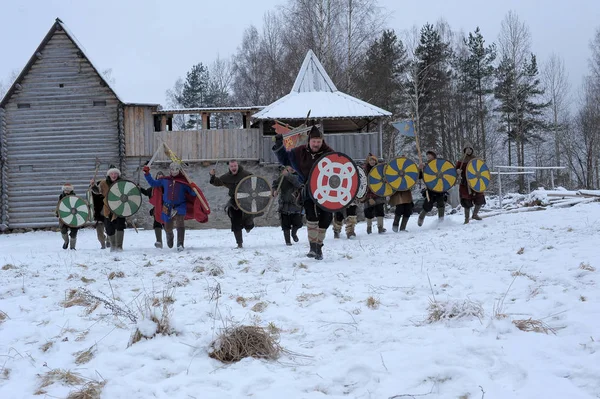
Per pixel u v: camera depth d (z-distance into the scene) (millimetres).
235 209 11422
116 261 9656
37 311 5832
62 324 5238
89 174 26797
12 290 6863
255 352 4109
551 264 6785
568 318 4441
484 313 4766
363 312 5172
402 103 42031
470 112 46438
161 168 26406
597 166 45562
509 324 4281
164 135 26375
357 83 37531
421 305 5273
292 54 37969
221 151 26000
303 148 8438
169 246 11711
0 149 26797
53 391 3650
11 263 9727
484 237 10078
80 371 3979
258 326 4441
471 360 3715
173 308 5480
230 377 3736
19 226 26719
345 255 8906
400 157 13336
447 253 8523
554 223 11297
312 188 8250
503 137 48406
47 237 23594
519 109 45781
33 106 27062
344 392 3424
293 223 11898
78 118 26906
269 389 3473
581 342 3869
